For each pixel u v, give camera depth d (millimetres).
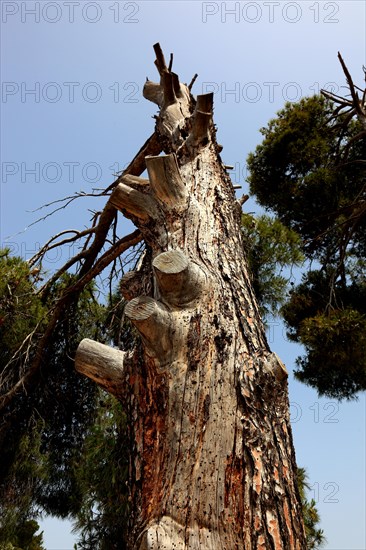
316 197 8781
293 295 8523
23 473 6246
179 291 2949
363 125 8227
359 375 8164
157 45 5625
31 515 6480
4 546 5941
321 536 6395
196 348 2736
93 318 6582
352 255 9305
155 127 5387
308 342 7516
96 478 5555
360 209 8180
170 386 2621
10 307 5957
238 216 4141
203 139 4586
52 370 6434
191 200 3766
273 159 9320
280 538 2303
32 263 6434
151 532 2207
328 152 9109
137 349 2893
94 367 2951
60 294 6523
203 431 2492
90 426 6453
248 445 2486
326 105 9453
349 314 7414
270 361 2832
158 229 3688
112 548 5324
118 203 3844
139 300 2766
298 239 6824
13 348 6199
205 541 2209
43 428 6340
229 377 2676
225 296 3072
